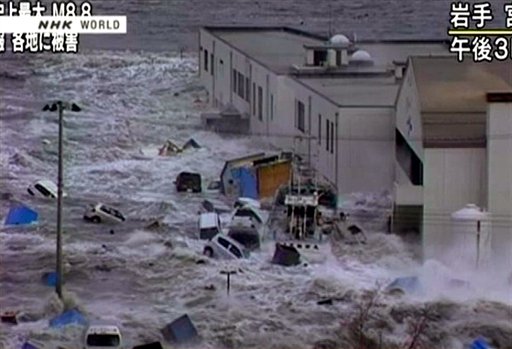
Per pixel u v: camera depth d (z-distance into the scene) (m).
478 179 105.62
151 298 92.56
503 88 109.69
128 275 98.06
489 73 114.75
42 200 122.94
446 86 110.25
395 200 108.00
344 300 91.69
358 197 120.31
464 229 102.44
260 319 87.62
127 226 113.69
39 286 95.19
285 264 101.00
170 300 92.12
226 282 96.19
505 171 103.88
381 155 121.38
